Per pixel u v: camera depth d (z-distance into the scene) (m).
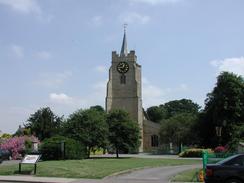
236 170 18.91
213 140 78.56
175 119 106.69
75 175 28.45
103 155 84.69
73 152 52.22
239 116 78.62
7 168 31.20
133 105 119.25
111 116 73.38
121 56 121.12
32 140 59.41
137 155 87.19
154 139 119.81
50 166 32.31
